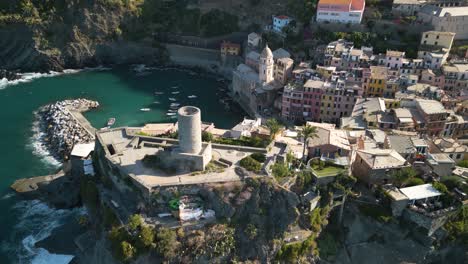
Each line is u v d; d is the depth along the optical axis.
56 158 150.75
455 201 108.88
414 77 165.88
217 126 175.12
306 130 115.81
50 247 113.94
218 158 114.75
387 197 109.00
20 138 162.50
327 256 107.19
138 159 115.44
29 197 131.00
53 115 175.25
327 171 111.94
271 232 100.69
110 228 106.56
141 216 103.44
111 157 115.50
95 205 118.81
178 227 99.88
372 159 114.75
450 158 119.38
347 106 166.50
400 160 115.00
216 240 98.00
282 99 176.50
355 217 111.75
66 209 127.00
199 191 103.88
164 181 104.94
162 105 194.50
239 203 101.44
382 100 156.25
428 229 105.19
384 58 180.00
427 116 140.62
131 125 173.00
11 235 117.62
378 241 109.81
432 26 199.25
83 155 134.38
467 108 150.12
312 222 105.31
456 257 107.75
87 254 111.12
